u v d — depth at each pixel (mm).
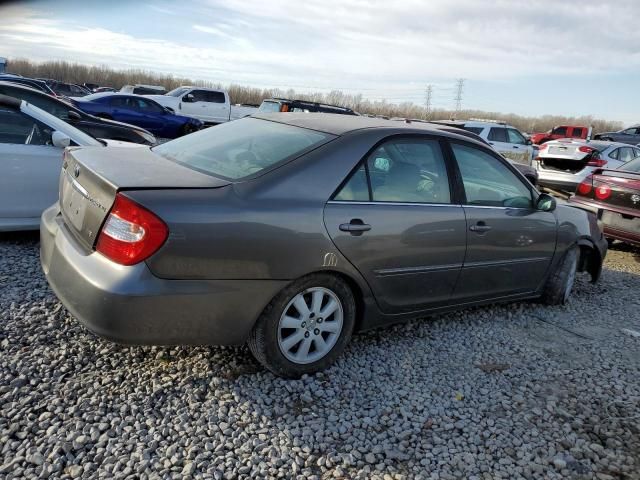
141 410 2637
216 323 2703
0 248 4684
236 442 2486
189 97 21672
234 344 2846
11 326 3240
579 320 4566
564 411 3029
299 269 2867
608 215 6969
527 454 2623
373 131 3322
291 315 3012
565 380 3416
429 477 2412
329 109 14781
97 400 2662
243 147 3264
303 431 2611
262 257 2736
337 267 3018
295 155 3033
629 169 7836
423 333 3936
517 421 2904
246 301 2750
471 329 4109
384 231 3188
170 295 2523
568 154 12055
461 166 3773
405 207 3330
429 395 3082
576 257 4840
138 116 17812
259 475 2305
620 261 7125
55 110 8914
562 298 4793
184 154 3357
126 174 2734
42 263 3143
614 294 5473
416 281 3480
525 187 4277
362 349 3562
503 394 3182
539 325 4348
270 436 2562
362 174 3176
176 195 2586
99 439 2395
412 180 3453
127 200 2498
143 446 2383
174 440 2455
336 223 2971
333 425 2709
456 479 2418
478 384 3264
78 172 2971
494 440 2719
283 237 2779
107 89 34938
